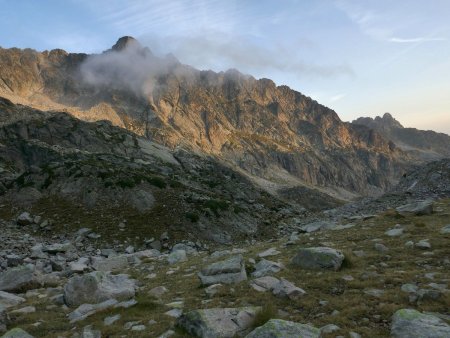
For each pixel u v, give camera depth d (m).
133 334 13.41
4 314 15.88
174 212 54.59
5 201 57.84
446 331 10.63
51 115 194.50
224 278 19.19
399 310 12.33
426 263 18.95
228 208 58.75
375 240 25.41
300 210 101.50
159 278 23.50
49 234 48.84
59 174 62.38
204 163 184.38
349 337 11.54
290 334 10.87
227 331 12.27
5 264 34.75
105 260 32.81
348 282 16.84
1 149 141.75
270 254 26.30
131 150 165.88
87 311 16.84
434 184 76.94
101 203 55.88
